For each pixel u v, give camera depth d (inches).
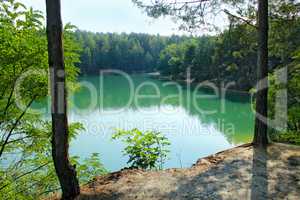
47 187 239.0
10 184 223.8
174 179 247.8
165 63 2805.1
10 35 208.2
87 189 232.4
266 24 316.5
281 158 289.0
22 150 233.6
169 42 3602.4
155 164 298.8
